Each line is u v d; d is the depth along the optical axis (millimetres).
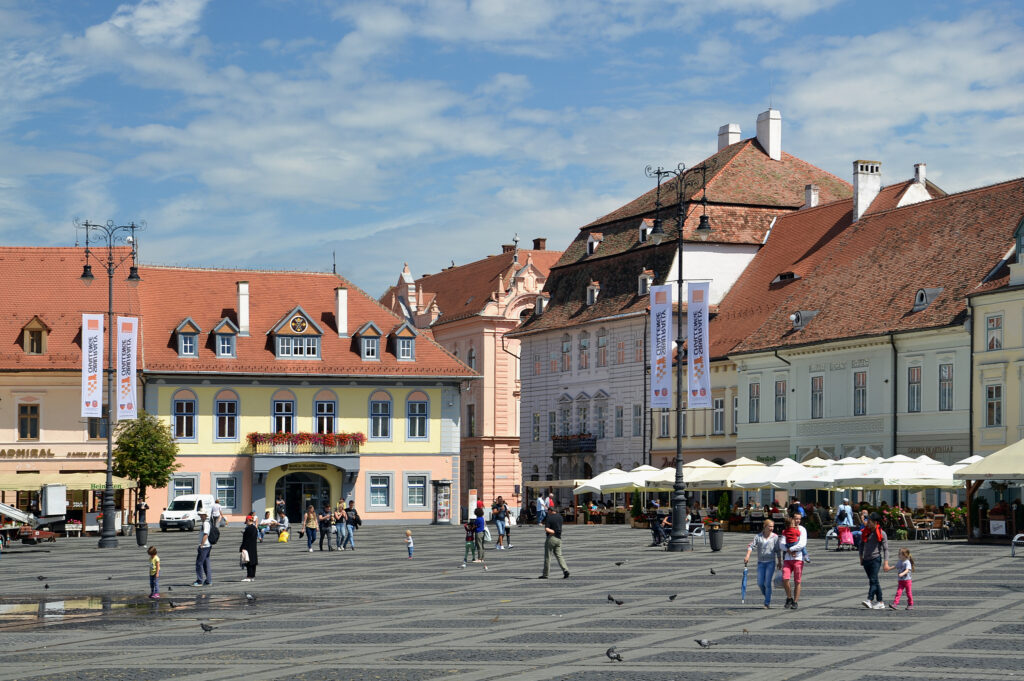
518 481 120000
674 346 94188
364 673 23016
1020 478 51219
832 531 55188
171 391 85375
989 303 67250
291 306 90375
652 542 58469
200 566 41750
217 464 85812
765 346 82500
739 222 97812
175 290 89125
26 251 88188
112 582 43469
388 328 90562
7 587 41969
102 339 68688
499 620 30688
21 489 78562
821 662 23328
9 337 83312
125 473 78500
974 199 76812
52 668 24109
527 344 111875
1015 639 25891
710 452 89562
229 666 24094
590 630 28516
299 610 33906
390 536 72562
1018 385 65438
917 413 71250
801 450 79438
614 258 103438
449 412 89688
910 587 31625
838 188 102312
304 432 87125
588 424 103125
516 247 127875
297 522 87562
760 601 33938
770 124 102812
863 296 78312
